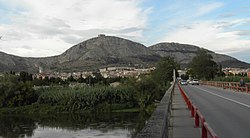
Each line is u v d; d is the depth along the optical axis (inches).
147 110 3097.9
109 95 3459.6
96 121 2645.2
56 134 2122.3
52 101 3570.4
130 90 3385.8
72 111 3410.4
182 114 625.6
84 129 2257.6
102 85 3878.0
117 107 3373.5
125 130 2127.2
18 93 3590.1
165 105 356.5
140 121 2507.4
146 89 3280.0
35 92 3740.2
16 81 3752.5
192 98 1208.2
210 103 968.3
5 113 3412.9
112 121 2598.4
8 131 2317.9
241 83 1760.6
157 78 3816.4
